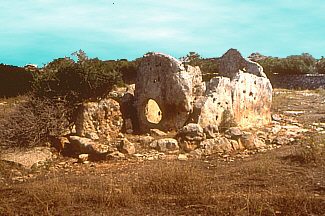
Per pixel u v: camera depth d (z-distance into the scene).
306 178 7.76
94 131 12.38
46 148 11.16
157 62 13.55
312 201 6.14
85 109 12.38
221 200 6.33
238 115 14.35
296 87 33.19
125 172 8.86
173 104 13.16
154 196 6.71
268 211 5.75
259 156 10.19
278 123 15.83
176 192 6.99
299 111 19.22
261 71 16.42
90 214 5.93
